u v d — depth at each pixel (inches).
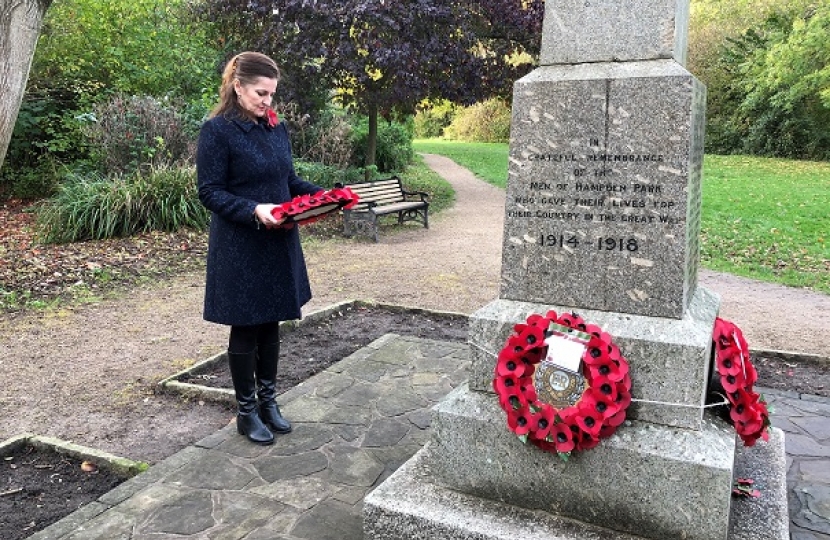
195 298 266.1
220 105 132.6
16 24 286.5
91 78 526.3
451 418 103.3
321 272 315.0
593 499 95.7
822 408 162.7
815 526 110.7
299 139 540.4
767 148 985.5
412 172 763.4
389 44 474.0
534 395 96.7
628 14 97.3
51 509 121.2
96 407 165.3
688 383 92.7
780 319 249.9
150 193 376.2
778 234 429.1
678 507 90.8
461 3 494.6
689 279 102.8
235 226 130.6
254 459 132.1
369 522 102.2
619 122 96.7
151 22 550.9
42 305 252.8
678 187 94.6
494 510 99.6
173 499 117.9
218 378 183.5
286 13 467.5
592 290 101.6
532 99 101.7
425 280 300.7
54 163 505.4
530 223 104.3
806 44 827.4
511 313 104.7
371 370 181.2
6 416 159.8
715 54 1061.1
